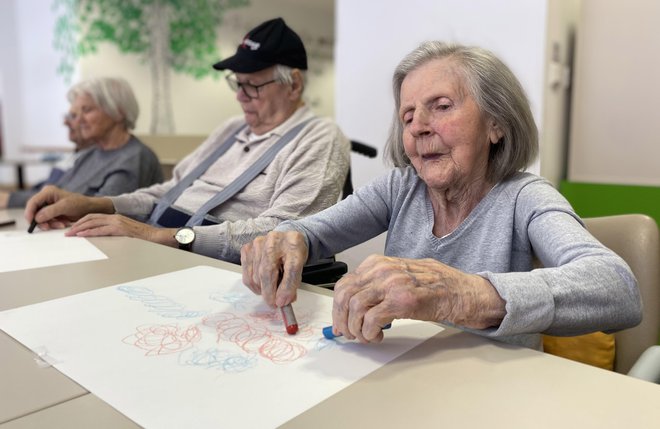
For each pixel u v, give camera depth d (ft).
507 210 2.79
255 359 1.82
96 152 7.14
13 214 5.19
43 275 2.82
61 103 17.66
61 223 4.38
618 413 1.47
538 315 1.88
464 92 2.73
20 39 20.61
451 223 3.06
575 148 7.55
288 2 21.15
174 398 1.54
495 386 1.62
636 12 6.86
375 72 8.31
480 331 1.98
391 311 1.83
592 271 2.04
